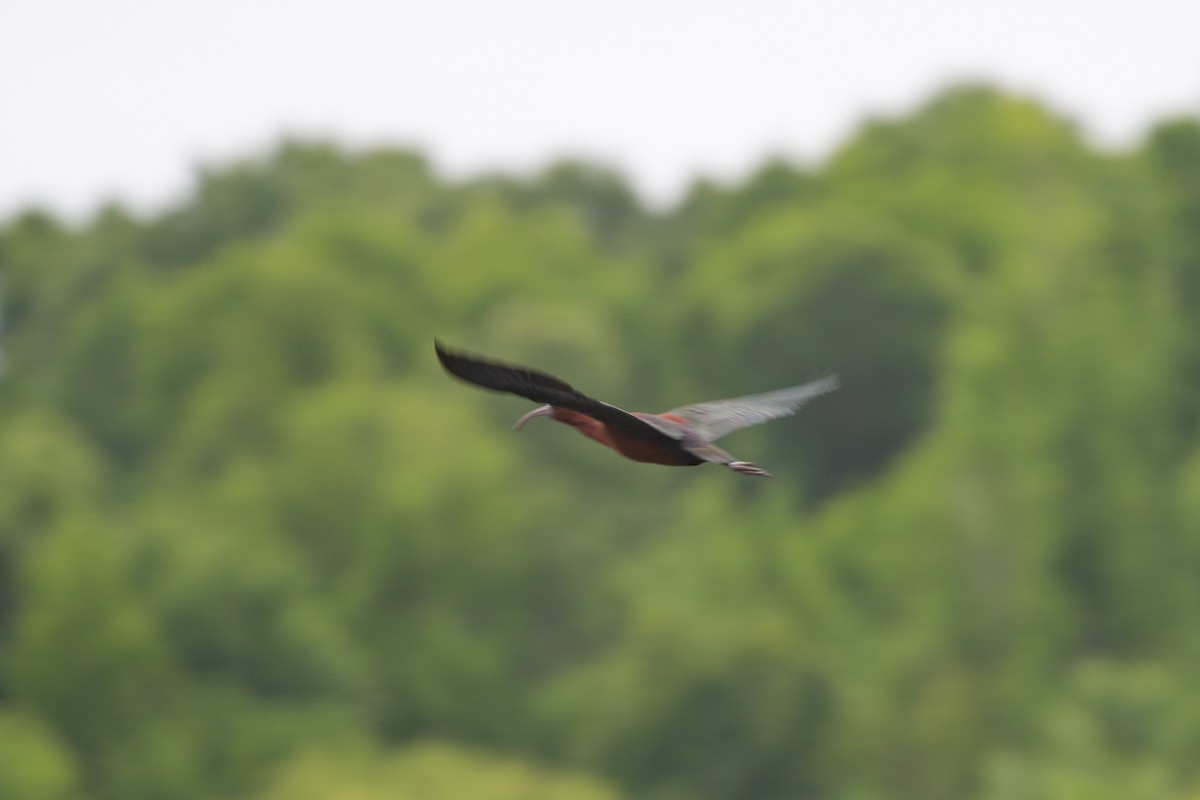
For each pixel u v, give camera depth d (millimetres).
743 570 52625
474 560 52469
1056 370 54125
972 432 52250
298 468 54312
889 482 58438
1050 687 46281
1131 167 67188
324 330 63656
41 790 38344
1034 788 38062
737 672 39719
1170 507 51312
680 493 60344
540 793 38875
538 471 58969
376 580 51969
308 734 43562
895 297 66812
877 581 51531
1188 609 49125
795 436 67250
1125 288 58344
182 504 55531
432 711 48969
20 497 53188
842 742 40031
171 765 41500
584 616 53688
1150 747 41469
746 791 39219
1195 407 56562
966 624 48031
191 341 66188
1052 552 50469
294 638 47312
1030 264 58188
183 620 47031
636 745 40000
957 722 43531
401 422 55375
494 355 62688
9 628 49312
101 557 45312
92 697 43281
